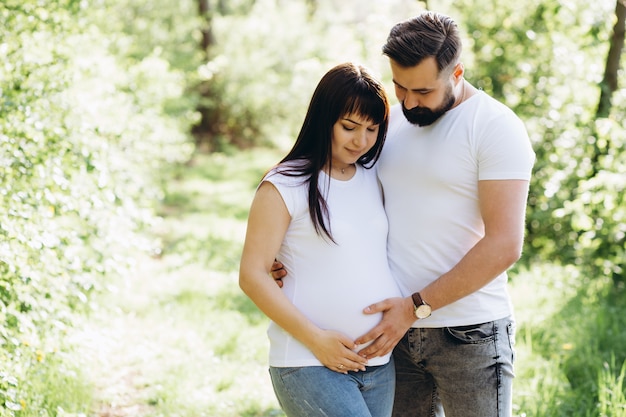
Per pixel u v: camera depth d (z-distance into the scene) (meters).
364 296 2.42
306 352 2.38
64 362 4.05
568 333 4.94
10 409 3.37
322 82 2.38
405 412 2.80
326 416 2.36
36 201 3.97
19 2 4.77
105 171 4.59
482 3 8.45
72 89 5.27
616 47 6.88
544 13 7.89
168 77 8.91
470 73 8.48
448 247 2.51
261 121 18.33
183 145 10.81
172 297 6.21
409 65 2.31
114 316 5.34
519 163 2.35
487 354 2.50
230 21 17.97
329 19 18.67
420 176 2.50
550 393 3.95
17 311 3.58
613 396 3.71
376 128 2.43
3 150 3.90
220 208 10.87
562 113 7.56
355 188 2.51
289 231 2.42
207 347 5.04
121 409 4.06
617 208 6.32
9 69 4.47
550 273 6.51
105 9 7.25
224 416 4.07
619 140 6.36
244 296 6.36
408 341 2.61
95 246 4.57
